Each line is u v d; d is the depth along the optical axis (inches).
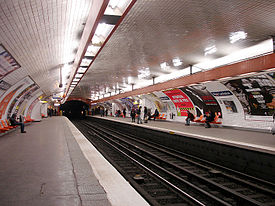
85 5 179.2
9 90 385.4
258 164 267.6
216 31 273.9
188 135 415.2
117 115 1486.2
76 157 226.2
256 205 182.9
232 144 311.6
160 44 327.3
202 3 204.1
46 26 193.3
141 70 529.3
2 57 217.3
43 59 306.3
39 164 196.9
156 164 332.5
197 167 325.7
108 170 177.9
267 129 439.8
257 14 223.9
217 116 587.5
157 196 208.8
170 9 217.0
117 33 282.2
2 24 153.7
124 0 137.8
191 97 650.8
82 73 384.5
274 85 382.0
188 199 199.2
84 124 1395.2
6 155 236.2
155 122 823.7
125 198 121.6
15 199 118.9
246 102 475.5
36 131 505.4
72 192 129.6
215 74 362.3
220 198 209.2
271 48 319.0
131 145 513.0
